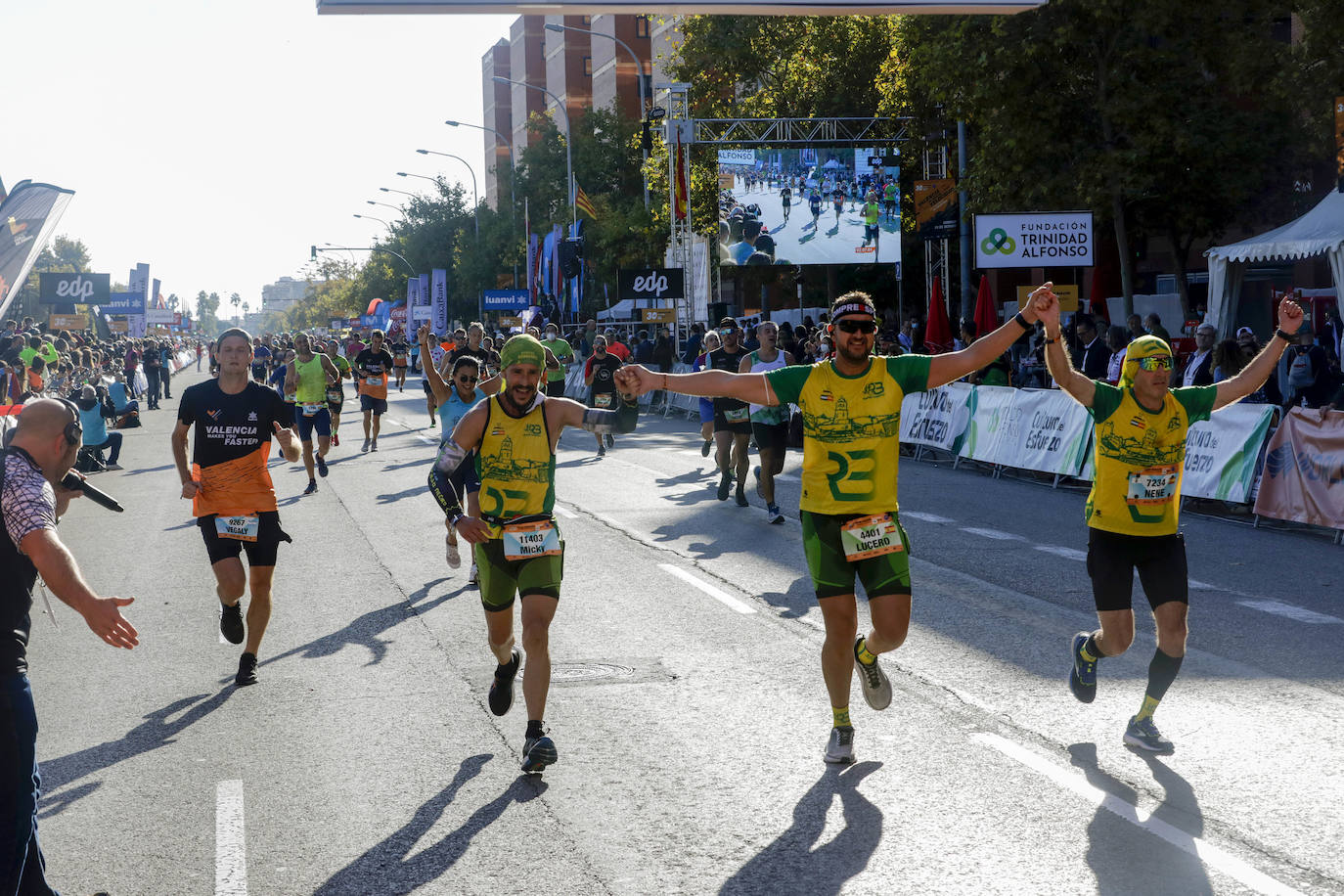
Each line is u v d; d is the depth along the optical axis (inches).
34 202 1198.9
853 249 1435.8
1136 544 226.1
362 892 171.5
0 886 142.4
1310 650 295.0
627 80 3676.2
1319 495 461.7
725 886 169.8
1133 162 1066.7
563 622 335.6
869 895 165.3
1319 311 986.7
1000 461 671.1
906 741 229.3
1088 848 179.0
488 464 222.2
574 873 176.1
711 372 215.0
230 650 317.4
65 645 328.5
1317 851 176.6
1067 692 260.4
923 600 354.3
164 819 201.0
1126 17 1047.6
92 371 1028.5
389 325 3206.2
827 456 212.4
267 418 280.1
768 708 253.4
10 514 142.4
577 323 1815.9
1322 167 1158.3
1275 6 1060.5
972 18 1090.1
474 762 225.3
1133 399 220.7
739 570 406.3
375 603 370.9
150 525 560.7
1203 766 213.5
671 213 1461.6
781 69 1814.7
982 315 909.8
